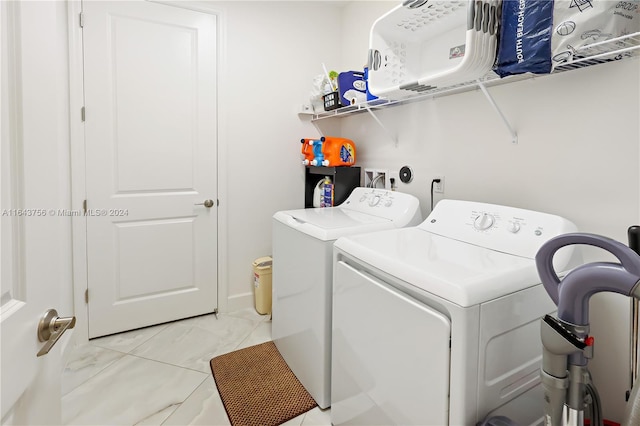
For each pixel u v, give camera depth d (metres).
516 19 1.11
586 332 0.73
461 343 0.87
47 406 0.74
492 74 1.36
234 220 2.57
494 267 1.04
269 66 2.58
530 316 1.03
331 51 2.79
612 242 0.67
